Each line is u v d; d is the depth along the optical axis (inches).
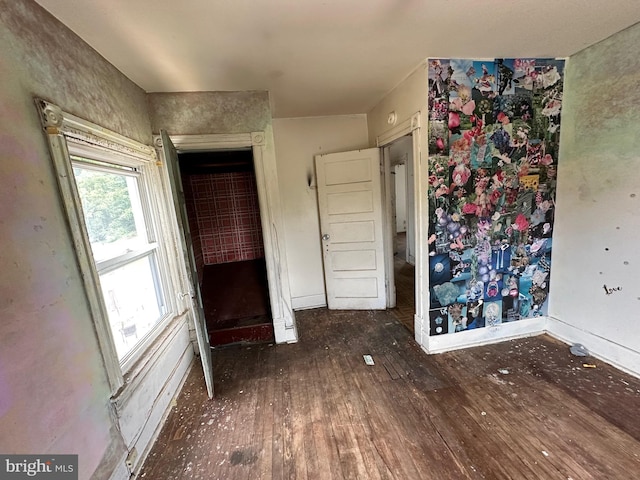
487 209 95.5
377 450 64.0
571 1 60.4
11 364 38.6
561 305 102.3
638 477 54.4
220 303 124.2
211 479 60.1
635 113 75.7
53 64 52.2
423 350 103.5
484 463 59.2
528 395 77.6
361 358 101.4
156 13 55.4
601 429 65.4
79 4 50.8
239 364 103.3
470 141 90.1
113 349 59.6
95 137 62.6
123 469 58.6
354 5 57.2
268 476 59.8
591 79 84.8
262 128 101.3
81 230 54.1
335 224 139.5
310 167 141.0
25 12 46.4
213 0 52.8
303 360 103.1
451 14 62.5
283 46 71.5
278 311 114.4
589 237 90.5
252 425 74.2
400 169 337.4
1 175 39.7
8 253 39.6
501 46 79.7
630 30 73.5
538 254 102.5
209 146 99.7
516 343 103.7
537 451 61.2
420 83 87.7
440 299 98.4
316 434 69.6
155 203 92.7
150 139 94.6
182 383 93.5
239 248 143.1
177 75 82.8
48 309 45.2
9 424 38.0
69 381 47.8
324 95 109.1
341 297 145.7
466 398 78.2
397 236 323.0
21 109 44.3
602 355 90.1
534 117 93.1
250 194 140.9
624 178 80.0
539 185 97.6
